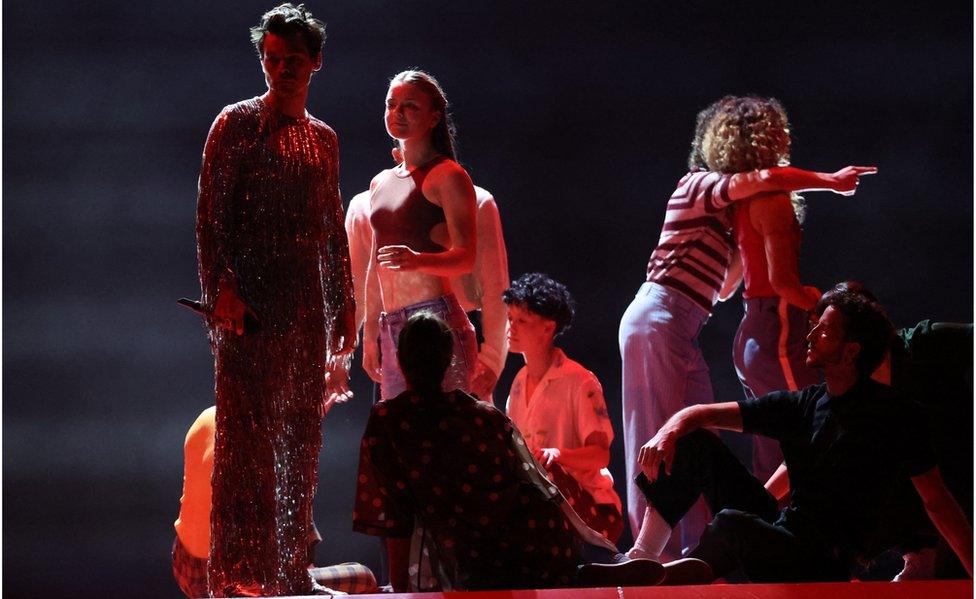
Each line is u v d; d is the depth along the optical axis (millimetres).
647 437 12961
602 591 8625
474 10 21938
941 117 21688
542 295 12398
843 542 9359
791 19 21703
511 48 22016
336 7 21906
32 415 22375
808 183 12664
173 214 22484
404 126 11664
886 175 21891
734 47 21812
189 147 22312
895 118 21750
